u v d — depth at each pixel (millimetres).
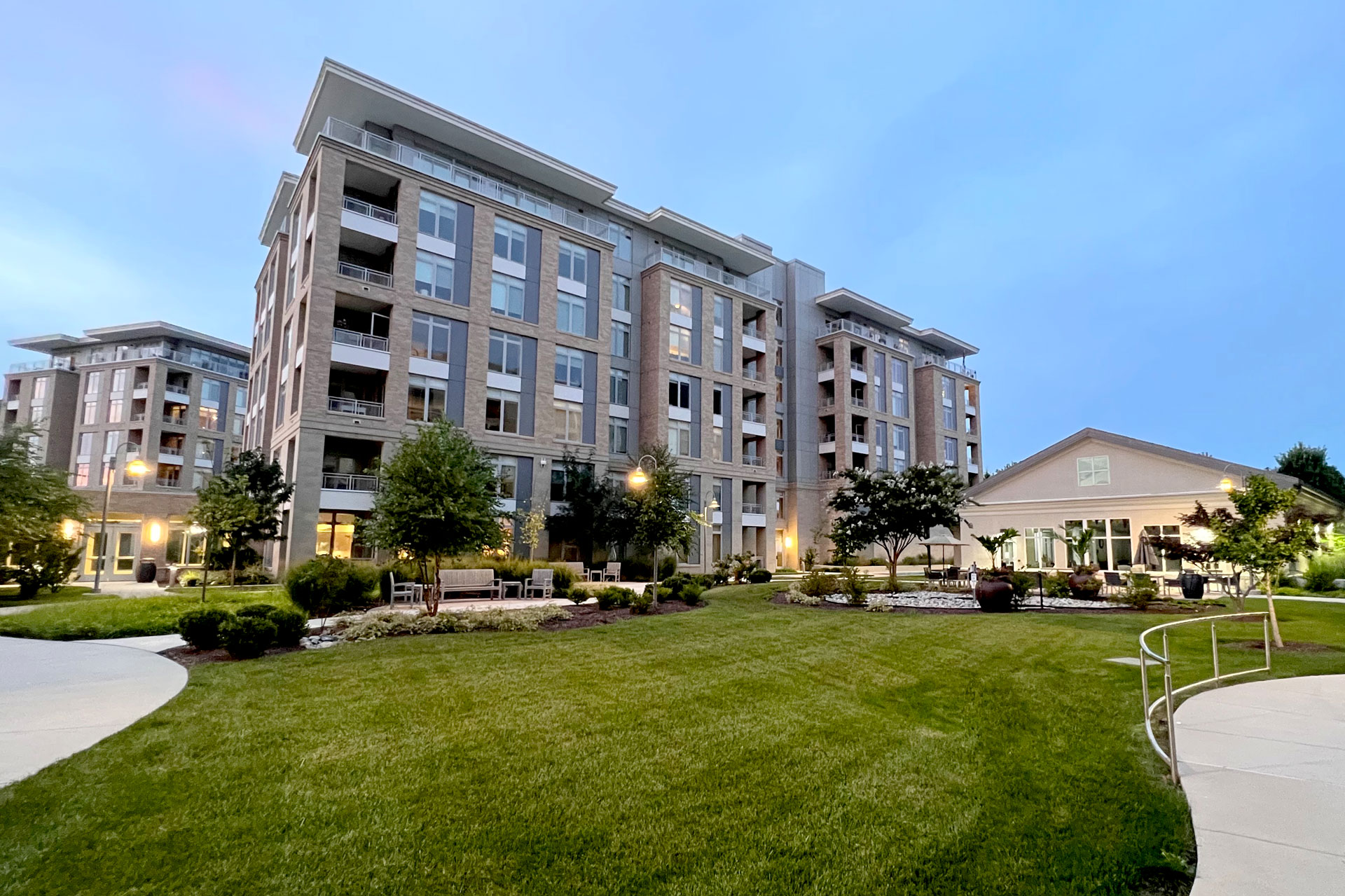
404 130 28609
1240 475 20281
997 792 4453
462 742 5367
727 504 37469
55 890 3225
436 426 14156
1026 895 3246
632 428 35094
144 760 4855
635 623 12438
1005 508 26062
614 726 5832
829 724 5984
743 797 4367
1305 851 3455
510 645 9906
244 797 4266
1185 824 3857
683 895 3262
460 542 12969
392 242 26172
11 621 11383
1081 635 11023
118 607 13188
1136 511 22750
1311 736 5484
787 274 49625
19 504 17469
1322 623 12477
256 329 36344
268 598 16469
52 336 55531
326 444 25812
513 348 29234
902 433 51812
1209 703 6629
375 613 13438
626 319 35906
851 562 40594
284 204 33125
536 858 3592
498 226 29438
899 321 53656
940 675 8031
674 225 37656
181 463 51469
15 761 4793
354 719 5945
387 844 3701
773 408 41531
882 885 3348
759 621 12758
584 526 28297
